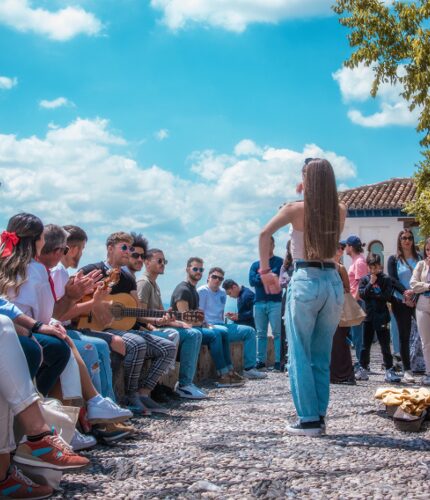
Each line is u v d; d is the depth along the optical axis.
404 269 10.16
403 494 3.87
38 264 4.73
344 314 9.04
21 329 4.25
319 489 3.97
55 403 4.39
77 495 3.87
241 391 8.88
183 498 3.82
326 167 5.48
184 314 8.10
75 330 6.31
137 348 6.79
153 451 5.02
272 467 4.48
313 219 5.43
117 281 6.92
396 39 16.28
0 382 3.74
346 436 5.53
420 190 18.80
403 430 5.77
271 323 11.92
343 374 9.38
